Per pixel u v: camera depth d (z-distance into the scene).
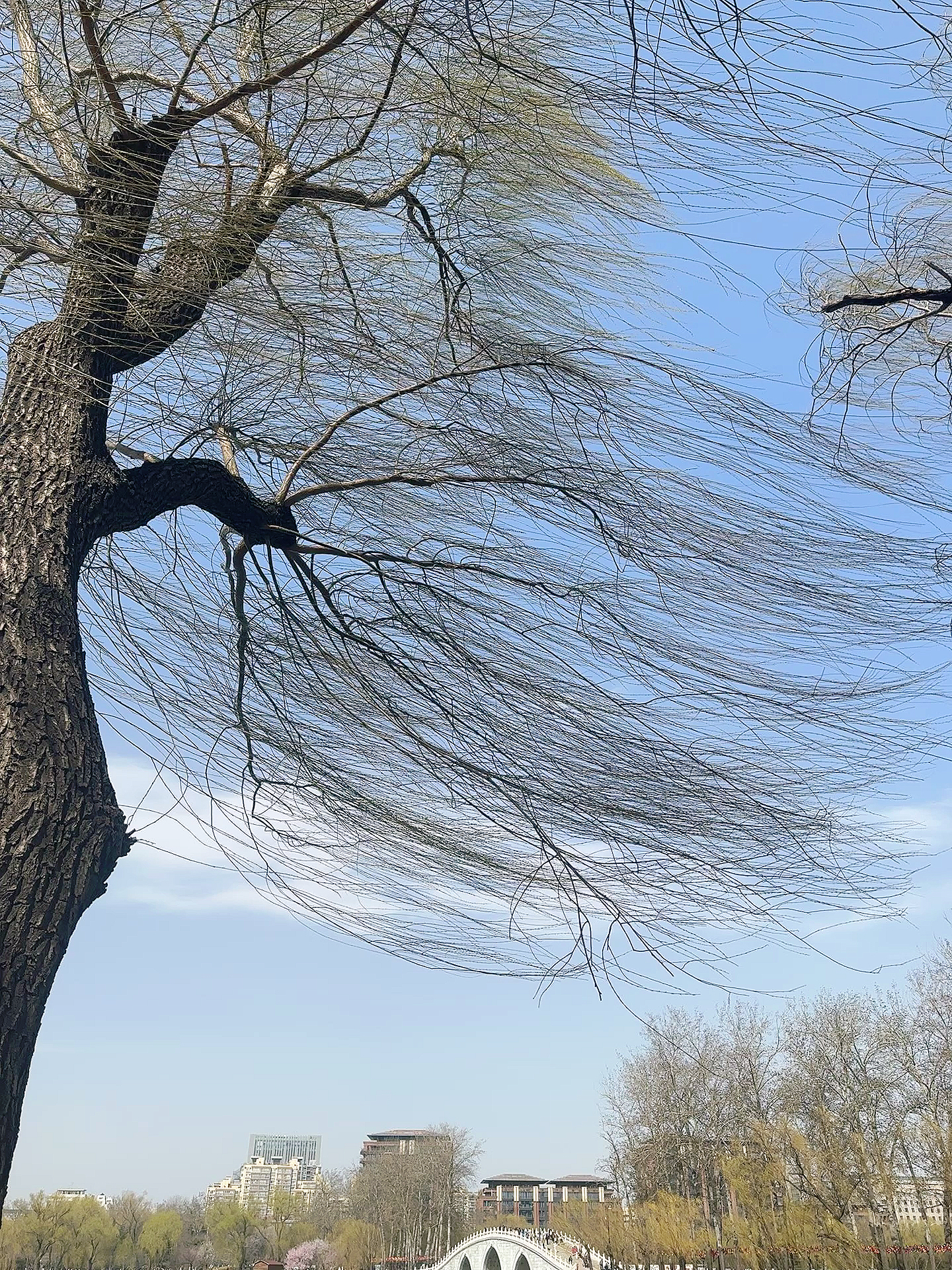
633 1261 37.22
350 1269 66.88
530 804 2.94
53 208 2.38
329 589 3.28
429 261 3.19
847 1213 24.33
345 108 2.74
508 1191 101.62
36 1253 61.38
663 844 2.84
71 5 2.45
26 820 2.31
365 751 3.25
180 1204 100.38
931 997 24.94
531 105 2.81
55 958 2.29
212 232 2.58
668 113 2.55
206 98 2.76
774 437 2.88
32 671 2.47
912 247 3.47
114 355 2.89
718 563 2.83
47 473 2.73
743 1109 28.53
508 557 3.04
